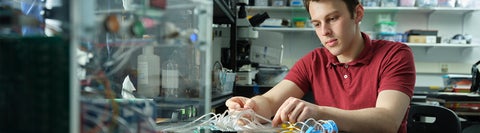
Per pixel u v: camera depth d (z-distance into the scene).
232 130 0.76
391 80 1.19
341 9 1.20
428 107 1.54
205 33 0.57
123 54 0.52
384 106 1.08
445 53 3.74
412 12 3.67
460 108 2.51
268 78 2.75
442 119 1.51
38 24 0.34
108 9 0.52
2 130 0.32
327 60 1.46
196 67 0.77
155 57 0.88
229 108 1.06
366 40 1.37
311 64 1.49
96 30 0.37
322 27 1.24
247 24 2.71
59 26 0.32
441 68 3.70
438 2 3.42
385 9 3.46
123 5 0.58
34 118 0.32
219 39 2.41
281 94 1.39
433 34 3.48
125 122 0.41
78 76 0.34
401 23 3.73
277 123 0.86
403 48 1.30
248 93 2.45
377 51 1.34
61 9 0.32
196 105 0.80
